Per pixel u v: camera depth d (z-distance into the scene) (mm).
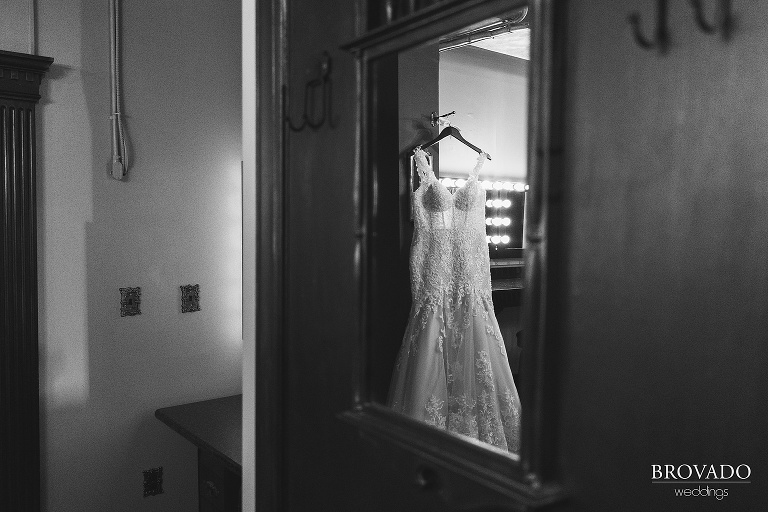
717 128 579
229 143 2709
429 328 1568
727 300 581
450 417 1624
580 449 562
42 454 2344
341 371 822
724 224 581
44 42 2273
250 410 1061
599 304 559
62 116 2318
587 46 545
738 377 580
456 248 1644
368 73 750
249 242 1051
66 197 2344
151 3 2480
